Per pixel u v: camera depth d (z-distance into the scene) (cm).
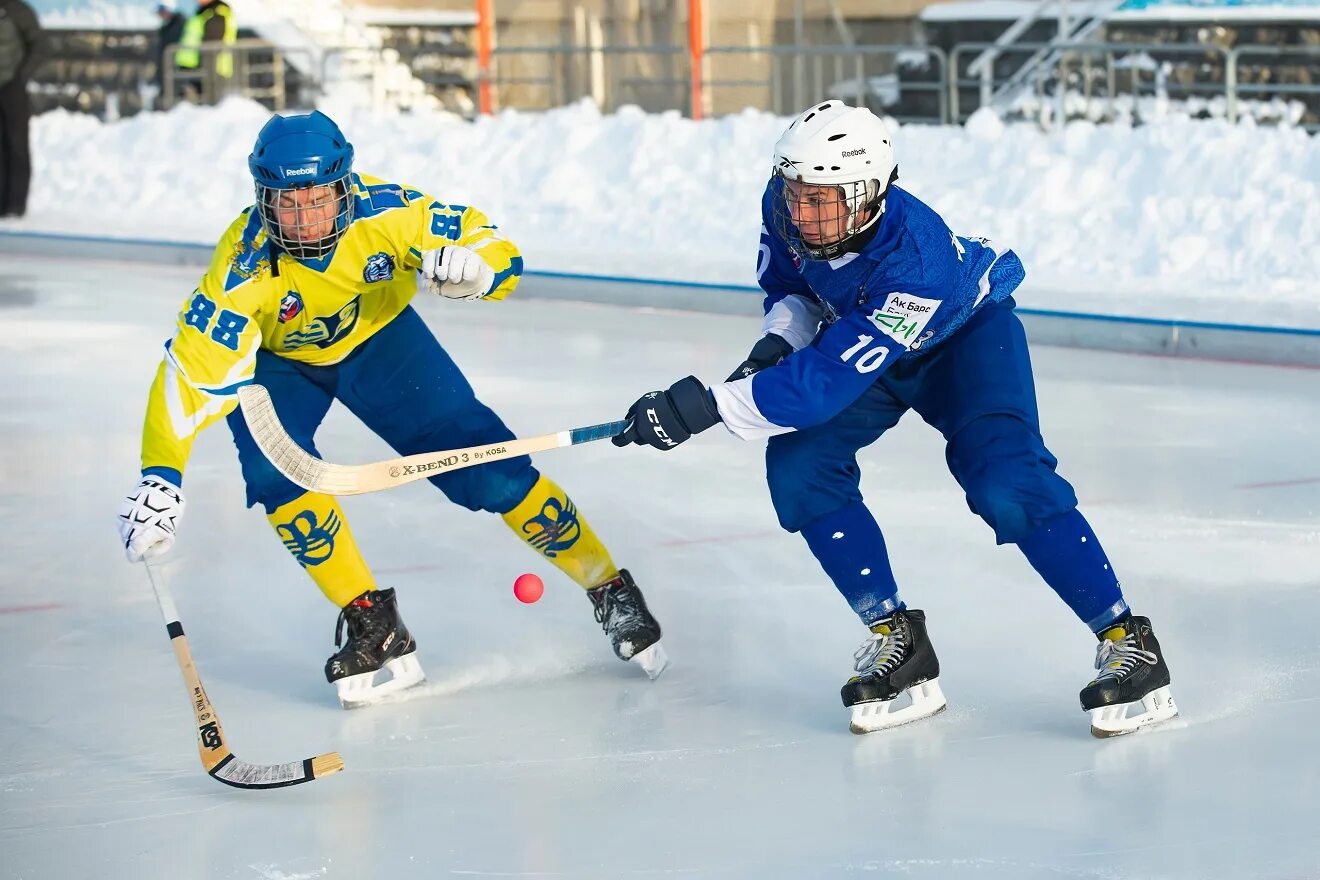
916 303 835
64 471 1516
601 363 1978
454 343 2131
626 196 3034
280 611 1146
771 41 4219
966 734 887
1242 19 3719
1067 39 3803
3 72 3216
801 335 917
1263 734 868
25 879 739
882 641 902
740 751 873
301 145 830
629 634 976
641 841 760
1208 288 2228
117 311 2406
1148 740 866
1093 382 1828
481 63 4084
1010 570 1182
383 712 953
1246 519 1284
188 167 3584
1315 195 2439
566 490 1430
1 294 2566
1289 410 1662
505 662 1034
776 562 1220
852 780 827
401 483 872
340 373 963
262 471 932
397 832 779
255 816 803
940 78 3903
